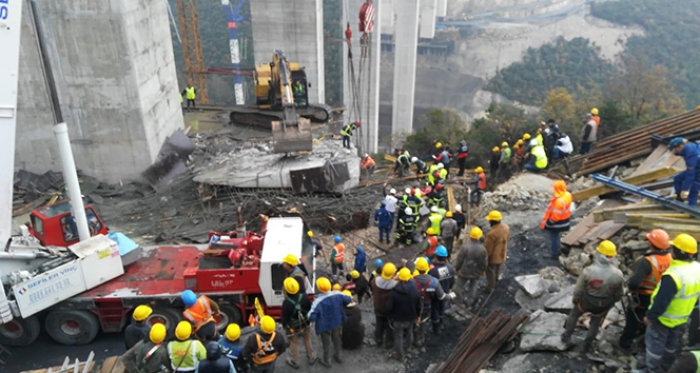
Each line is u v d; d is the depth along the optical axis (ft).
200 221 62.39
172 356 23.84
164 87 79.71
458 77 364.38
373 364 30.53
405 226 55.72
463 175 75.87
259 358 25.30
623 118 86.48
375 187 71.10
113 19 64.75
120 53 66.64
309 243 41.63
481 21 376.89
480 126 118.73
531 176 59.06
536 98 330.75
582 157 58.39
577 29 348.38
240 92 200.75
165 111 79.87
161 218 63.52
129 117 70.33
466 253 33.53
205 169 71.10
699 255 30.99
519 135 106.01
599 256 24.81
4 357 36.65
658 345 22.70
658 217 33.63
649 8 331.77
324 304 27.86
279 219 41.24
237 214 59.72
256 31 127.85
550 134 64.18
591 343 27.94
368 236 61.26
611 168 52.65
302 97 90.84
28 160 71.46
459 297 35.83
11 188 32.27
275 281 36.65
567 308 31.99
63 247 38.60
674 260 21.81
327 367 30.22
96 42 65.77
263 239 40.14
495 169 69.46
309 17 125.08
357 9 172.35
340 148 76.95
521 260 39.81
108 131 70.90
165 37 80.12
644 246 33.40
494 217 34.01
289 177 66.54
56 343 38.04
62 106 68.90
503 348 30.48
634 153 51.24
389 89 358.02
